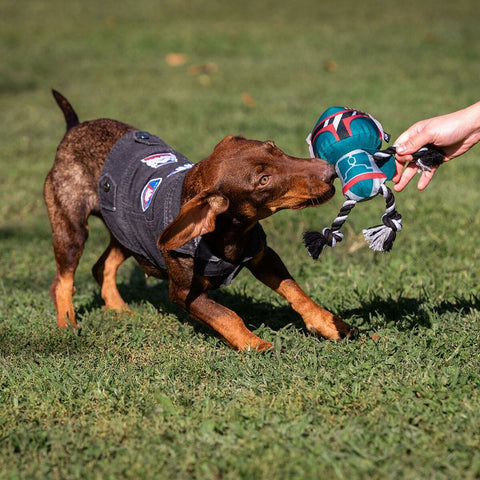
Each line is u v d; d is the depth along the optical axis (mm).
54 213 9164
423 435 5582
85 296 10242
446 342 7277
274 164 6812
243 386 6684
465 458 5301
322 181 6707
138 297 10062
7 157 17547
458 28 31109
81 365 7484
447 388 6312
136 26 34094
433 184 14055
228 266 7402
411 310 8453
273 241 11656
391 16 34562
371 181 6488
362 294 9070
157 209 7551
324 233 6641
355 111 6949
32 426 6172
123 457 5570
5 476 5469
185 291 7613
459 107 19406
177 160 8117
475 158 15656
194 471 5453
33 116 21266
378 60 26328
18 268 11258
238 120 19250
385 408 5996
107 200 8336
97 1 40938
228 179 6797
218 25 33812
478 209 12391
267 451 5488
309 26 33062
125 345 7992
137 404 6406
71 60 28469
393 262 9992
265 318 8820
